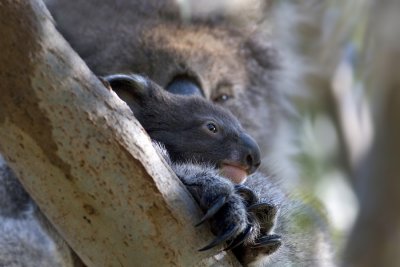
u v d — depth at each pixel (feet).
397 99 45.01
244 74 44.27
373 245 45.14
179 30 42.50
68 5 41.98
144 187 20.98
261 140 45.44
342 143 51.96
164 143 29.78
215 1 45.78
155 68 40.09
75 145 20.68
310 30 49.93
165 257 21.24
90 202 21.01
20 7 19.92
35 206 28.27
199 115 30.27
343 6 48.60
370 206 45.55
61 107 20.52
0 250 29.99
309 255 34.45
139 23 41.83
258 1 47.75
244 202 23.30
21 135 20.63
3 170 30.45
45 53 20.29
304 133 50.08
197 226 21.44
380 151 45.70
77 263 26.50
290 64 49.37
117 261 21.38
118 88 30.42
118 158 20.84
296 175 48.03
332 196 50.31
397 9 45.01
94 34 41.16
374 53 46.03
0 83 20.20
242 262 23.59
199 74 40.81
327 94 51.85
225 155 29.48
